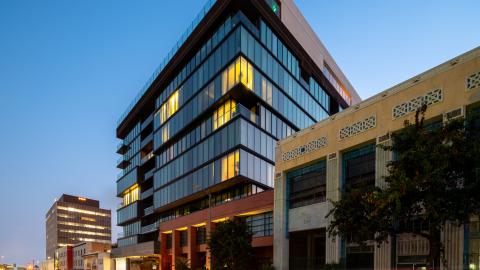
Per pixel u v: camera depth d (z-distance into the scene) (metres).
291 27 51.75
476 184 13.59
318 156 26.91
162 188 59.44
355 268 23.06
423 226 19.11
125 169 81.44
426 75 20.28
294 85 52.09
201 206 51.75
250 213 37.09
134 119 76.38
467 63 18.41
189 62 53.41
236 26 42.06
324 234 27.88
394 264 20.45
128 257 69.38
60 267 117.56
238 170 39.69
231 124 42.00
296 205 29.08
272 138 45.97
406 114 21.00
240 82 40.09
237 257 30.88
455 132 14.15
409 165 14.57
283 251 28.91
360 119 23.97
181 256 50.50
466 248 17.06
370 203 15.76
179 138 55.59
